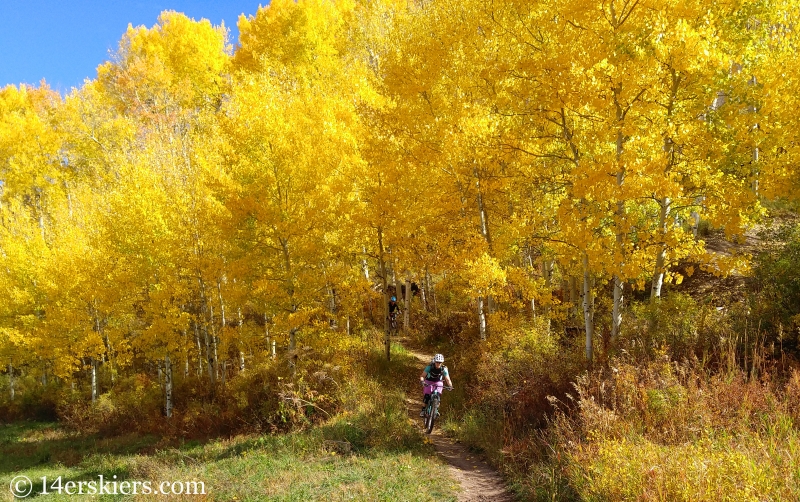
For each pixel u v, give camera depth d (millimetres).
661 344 7863
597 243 8531
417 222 13312
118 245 16766
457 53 12016
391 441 8562
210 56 31531
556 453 6062
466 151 11000
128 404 21016
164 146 21750
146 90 31500
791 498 3770
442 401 11805
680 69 8094
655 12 7812
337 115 15234
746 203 9055
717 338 7688
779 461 4340
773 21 9555
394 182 12977
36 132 35000
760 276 8750
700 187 9664
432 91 12812
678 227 8820
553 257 11367
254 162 13148
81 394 25266
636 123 8602
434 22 13070
